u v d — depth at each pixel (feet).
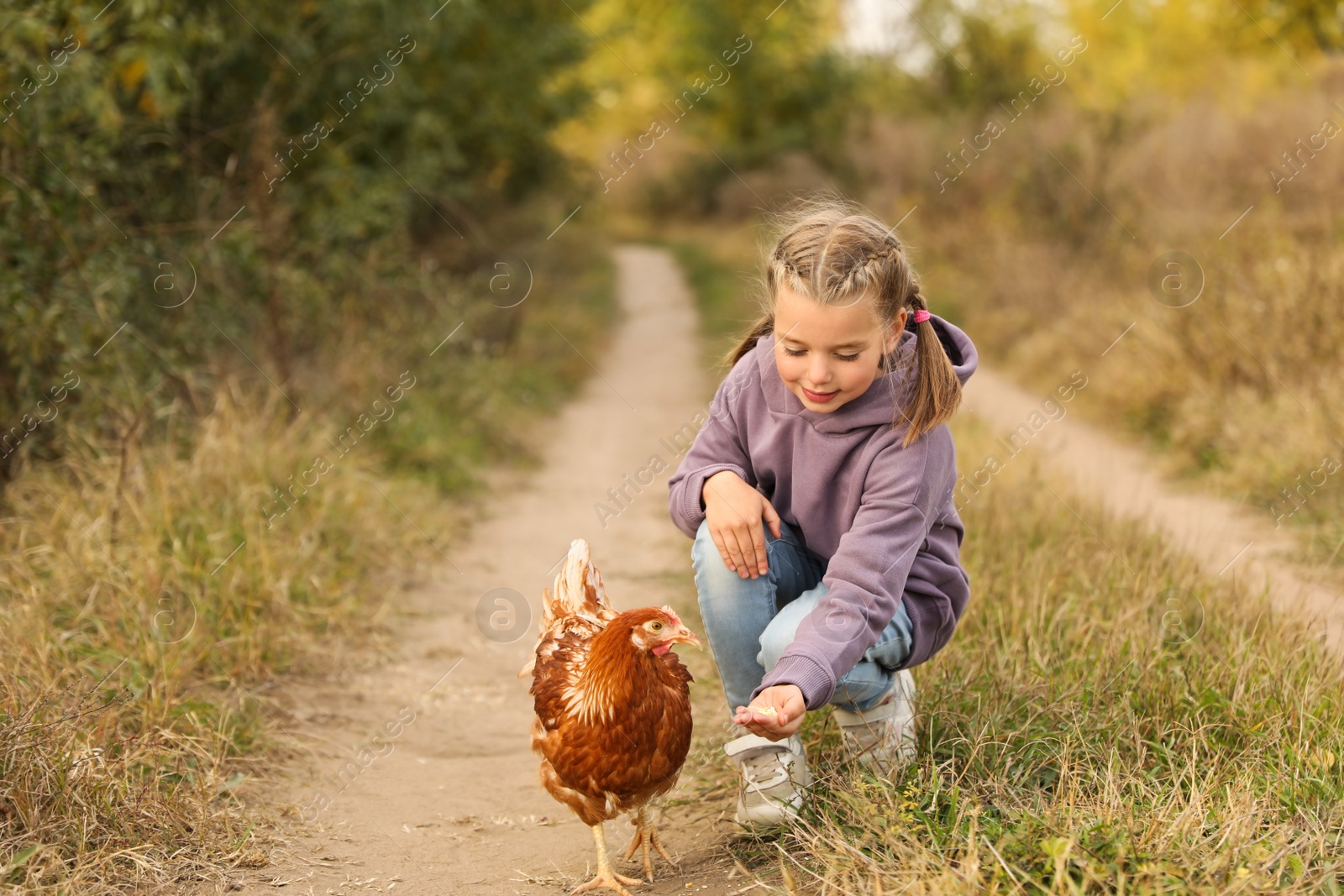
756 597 8.95
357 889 9.43
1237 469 22.30
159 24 22.91
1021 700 10.53
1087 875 7.09
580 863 9.95
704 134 99.86
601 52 72.90
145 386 21.27
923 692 10.61
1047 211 45.37
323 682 15.20
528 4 51.44
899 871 7.69
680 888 9.04
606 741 8.71
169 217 26.27
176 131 26.71
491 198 54.70
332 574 17.94
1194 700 10.45
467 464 28.04
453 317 33.35
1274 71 54.34
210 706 12.64
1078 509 18.52
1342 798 8.52
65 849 9.08
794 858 8.63
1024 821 8.01
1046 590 13.35
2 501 17.53
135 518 16.70
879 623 8.05
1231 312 27.04
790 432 8.70
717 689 13.44
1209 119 43.80
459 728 14.17
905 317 8.36
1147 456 26.07
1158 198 41.29
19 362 18.98
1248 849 7.47
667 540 22.82
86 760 9.82
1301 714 9.72
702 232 94.17
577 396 41.09
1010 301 42.42
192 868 9.54
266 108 27.07
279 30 29.71
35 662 12.04
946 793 8.82
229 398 21.95
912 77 73.41
